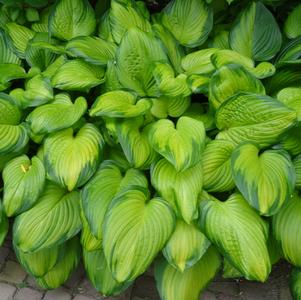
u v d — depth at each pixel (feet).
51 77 3.93
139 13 4.25
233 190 3.63
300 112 3.51
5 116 3.72
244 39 4.29
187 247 3.35
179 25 4.52
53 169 3.48
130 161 3.48
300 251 3.47
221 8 4.75
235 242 3.27
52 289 3.88
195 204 3.31
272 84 4.09
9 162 3.71
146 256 3.25
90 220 3.41
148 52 3.85
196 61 4.17
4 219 3.69
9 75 4.06
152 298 4.01
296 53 3.98
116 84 3.92
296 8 4.47
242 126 3.56
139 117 3.67
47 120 3.58
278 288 4.11
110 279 3.60
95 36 4.45
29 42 4.30
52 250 3.69
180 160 3.27
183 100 3.92
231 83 3.57
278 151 3.51
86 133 3.69
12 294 4.01
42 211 3.55
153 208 3.36
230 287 4.09
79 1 4.42
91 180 3.55
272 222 3.53
